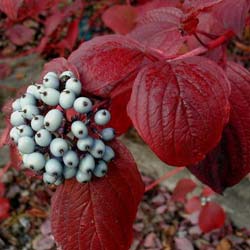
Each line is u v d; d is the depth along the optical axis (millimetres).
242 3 300
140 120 228
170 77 234
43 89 235
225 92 233
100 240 269
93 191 268
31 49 772
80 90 238
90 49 260
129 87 262
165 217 673
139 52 260
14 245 660
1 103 738
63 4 699
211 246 634
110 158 253
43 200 704
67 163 233
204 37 331
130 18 528
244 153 307
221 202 644
